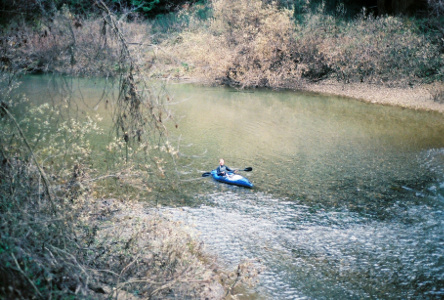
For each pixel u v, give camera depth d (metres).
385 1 29.98
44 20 6.29
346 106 22.81
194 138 16.88
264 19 28.36
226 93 25.91
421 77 25.36
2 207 5.76
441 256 9.00
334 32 28.31
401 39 25.91
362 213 10.93
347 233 9.93
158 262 6.99
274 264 8.66
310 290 7.89
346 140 17.03
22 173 6.27
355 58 26.75
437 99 22.67
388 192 12.17
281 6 31.50
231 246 9.28
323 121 19.91
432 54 24.94
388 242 9.55
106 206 8.88
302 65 27.52
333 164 14.35
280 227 10.18
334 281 8.16
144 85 6.21
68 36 6.45
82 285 5.51
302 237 9.74
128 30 7.50
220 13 29.70
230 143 16.44
